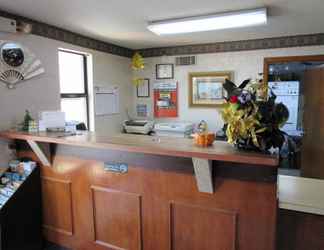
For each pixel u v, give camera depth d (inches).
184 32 125.3
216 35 140.6
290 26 122.9
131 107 186.1
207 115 168.7
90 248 89.5
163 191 74.1
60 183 93.4
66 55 136.9
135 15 103.2
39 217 98.0
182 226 72.6
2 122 99.3
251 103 57.7
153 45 168.1
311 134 149.6
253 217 63.5
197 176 66.1
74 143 77.7
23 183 91.2
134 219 79.8
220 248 68.2
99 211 86.1
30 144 91.0
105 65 157.2
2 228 83.7
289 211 60.2
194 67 169.0
